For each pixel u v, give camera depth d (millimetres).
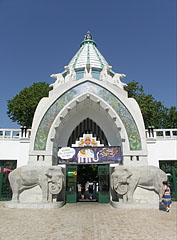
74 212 11648
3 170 16969
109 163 15648
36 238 6863
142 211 11656
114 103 16453
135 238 6832
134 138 15586
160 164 16641
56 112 16234
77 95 16656
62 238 6863
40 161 15062
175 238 6832
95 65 22312
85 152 16031
